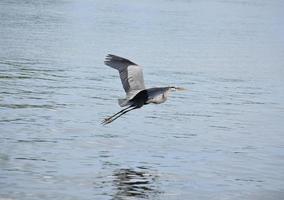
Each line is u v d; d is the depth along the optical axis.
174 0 96.00
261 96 27.61
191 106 24.30
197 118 22.08
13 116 20.14
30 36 43.22
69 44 40.84
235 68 36.06
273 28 63.47
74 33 47.09
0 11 59.06
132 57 37.00
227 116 22.83
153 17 65.69
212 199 13.67
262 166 16.42
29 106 21.89
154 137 18.78
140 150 17.23
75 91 25.59
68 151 16.61
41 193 13.30
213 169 15.88
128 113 22.12
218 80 31.31
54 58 34.53
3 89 24.78
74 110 21.84
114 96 25.22
